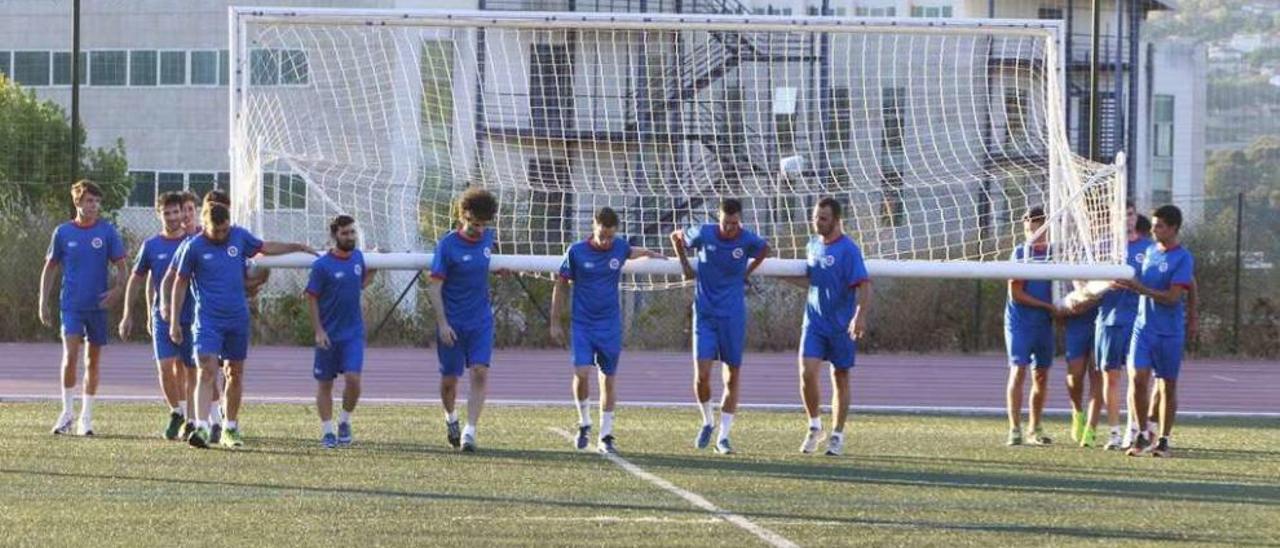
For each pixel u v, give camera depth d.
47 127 116.81
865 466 40.09
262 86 68.50
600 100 73.56
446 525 29.66
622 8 128.38
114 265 45.81
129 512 30.86
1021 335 46.53
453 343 42.00
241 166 50.03
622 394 66.44
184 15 140.38
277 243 43.06
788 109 77.94
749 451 43.56
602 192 69.44
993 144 70.81
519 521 30.20
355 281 42.56
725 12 128.50
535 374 76.25
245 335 42.19
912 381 76.56
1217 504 33.88
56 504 31.81
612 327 42.72
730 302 43.00
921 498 34.16
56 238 45.16
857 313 42.34
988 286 96.56
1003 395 69.31
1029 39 66.12
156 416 50.97
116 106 141.12
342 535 28.50
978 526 30.39
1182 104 154.88
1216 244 97.31
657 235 69.06
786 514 31.52
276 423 49.59
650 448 43.84
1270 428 53.88
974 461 41.81
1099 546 28.41
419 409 56.06
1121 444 46.62
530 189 69.31
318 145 67.94
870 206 71.50
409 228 68.06
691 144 71.94
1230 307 97.12
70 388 45.31
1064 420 55.97
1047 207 59.94
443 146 71.25
